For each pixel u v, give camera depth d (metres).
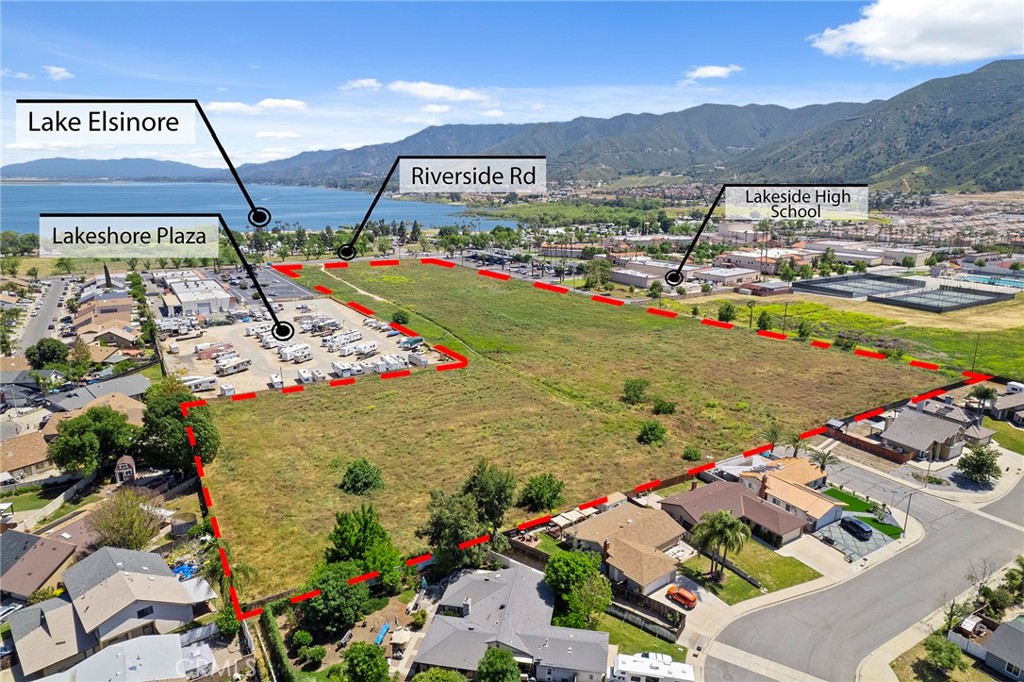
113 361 128.62
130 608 51.56
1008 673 47.03
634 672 45.91
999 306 180.25
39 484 77.44
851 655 49.34
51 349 123.62
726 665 48.25
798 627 52.56
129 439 79.81
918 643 50.72
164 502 73.88
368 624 52.41
